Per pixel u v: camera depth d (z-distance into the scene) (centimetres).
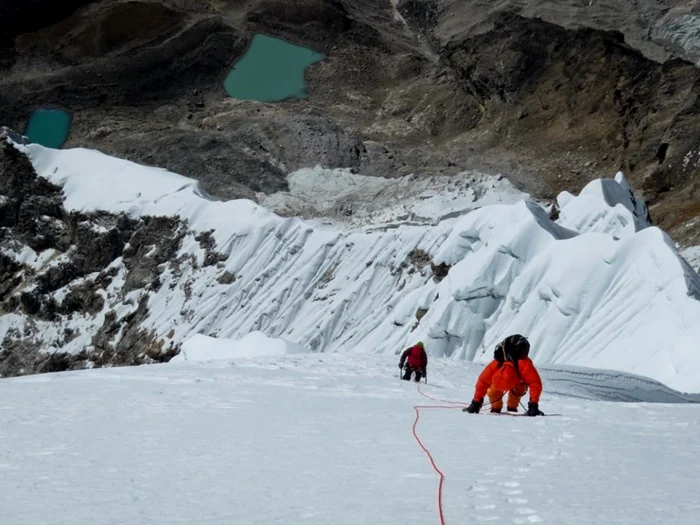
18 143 6700
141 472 837
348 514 635
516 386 1283
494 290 3988
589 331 3566
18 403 1472
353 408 1390
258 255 5494
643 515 607
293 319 5081
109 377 1988
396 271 4906
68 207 6334
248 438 1059
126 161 6588
